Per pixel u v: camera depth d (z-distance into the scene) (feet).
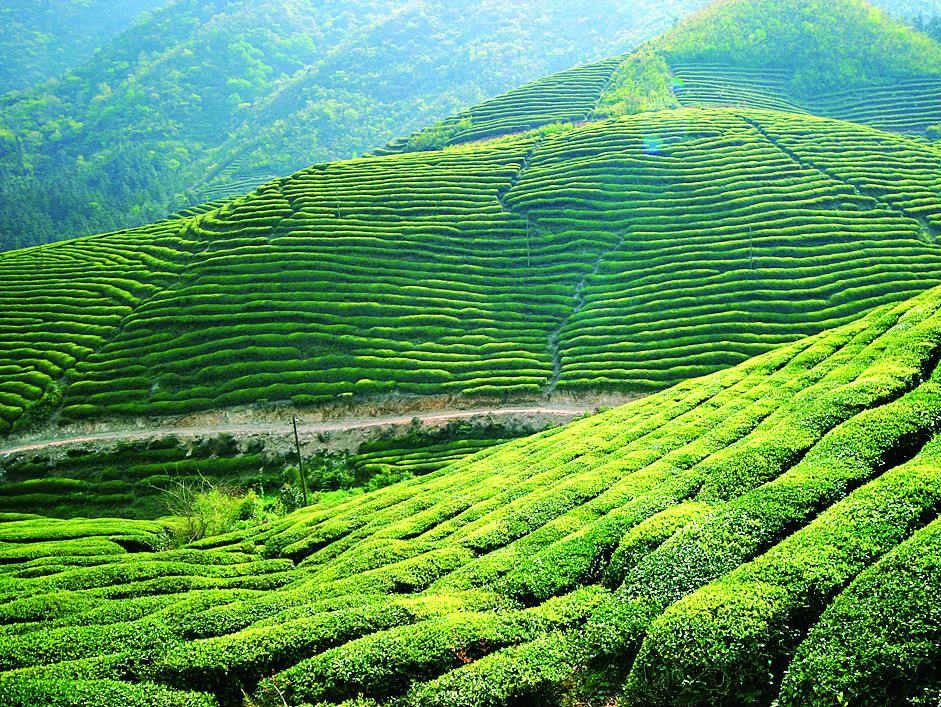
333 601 78.59
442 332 239.09
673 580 64.59
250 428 212.64
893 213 267.59
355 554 100.89
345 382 220.43
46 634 77.51
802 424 93.04
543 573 75.46
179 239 299.38
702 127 342.44
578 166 316.40
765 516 70.64
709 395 133.39
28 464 206.18
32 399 223.30
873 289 225.97
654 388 204.44
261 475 200.03
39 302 264.11
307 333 236.63
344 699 61.46
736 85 442.50
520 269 267.80
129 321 251.19
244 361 230.48
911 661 45.91
